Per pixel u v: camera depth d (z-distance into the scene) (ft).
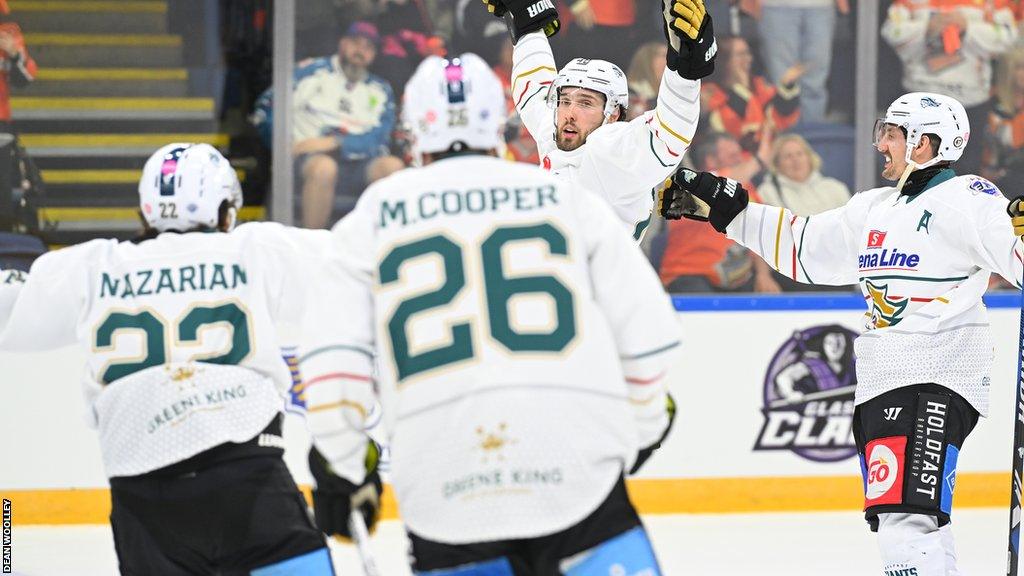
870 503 38.83
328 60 70.74
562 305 22.74
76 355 63.82
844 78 72.95
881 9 72.74
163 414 26.50
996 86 73.87
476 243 22.93
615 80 38.24
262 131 71.31
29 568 53.93
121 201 72.64
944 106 39.91
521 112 41.73
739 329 67.92
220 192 28.45
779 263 42.52
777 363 68.08
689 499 67.36
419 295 22.75
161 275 27.35
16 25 72.18
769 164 72.90
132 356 26.89
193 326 27.02
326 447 23.41
